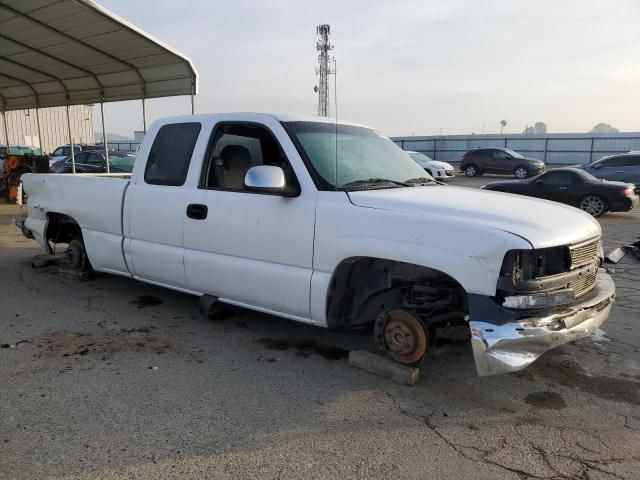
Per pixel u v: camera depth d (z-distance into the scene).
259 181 3.70
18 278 6.50
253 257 4.18
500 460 2.81
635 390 3.68
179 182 4.71
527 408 3.40
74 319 4.99
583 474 2.69
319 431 3.08
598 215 14.31
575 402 3.49
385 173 4.31
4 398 3.40
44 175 6.37
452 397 3.54
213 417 3.21
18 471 2.63
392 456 2.83
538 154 38.09
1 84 13.00
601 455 2.87
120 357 4.11
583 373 3.95
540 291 3.15
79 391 3.52
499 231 3.12
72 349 4.25
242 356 4.18
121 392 3.52
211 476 2.62
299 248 3.89
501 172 28.62
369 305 4.02
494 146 39.56
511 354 3.08
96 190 5.52
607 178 18.77
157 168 4.95
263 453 2.84
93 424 3.10
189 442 2.93
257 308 4.32
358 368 3.96
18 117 29.41
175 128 4.88
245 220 4.18
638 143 34.88
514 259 3.08
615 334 4.80
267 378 3.78
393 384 3.71
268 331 4.74
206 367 3.96
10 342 4.38
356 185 3.94
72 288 6.06
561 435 3.07
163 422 3.14
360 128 4.88
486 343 3.08
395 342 3.79
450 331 3.80
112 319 5.00
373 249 3.50
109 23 8.34
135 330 4.72
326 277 3.76
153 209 4.88
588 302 3.41
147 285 6.21
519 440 3.01
